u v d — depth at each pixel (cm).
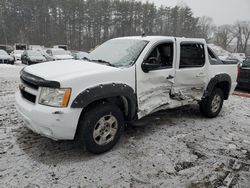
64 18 5869
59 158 320
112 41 453
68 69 326
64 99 289
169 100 425
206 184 283
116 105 365
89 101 302
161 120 491
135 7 5512
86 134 313
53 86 288
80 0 5747
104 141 336
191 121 496
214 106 521
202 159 340
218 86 544
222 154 358
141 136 404
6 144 348
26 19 5966
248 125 495
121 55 386
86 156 329
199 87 474
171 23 6003
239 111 602
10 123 427
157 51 400
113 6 5547
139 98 370
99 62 385
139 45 391
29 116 303
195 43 459
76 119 297
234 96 805
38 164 303
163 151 355
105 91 316
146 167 311
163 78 400
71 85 292
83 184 271
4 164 298
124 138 393
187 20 6216
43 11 5912
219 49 3894
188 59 445
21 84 349
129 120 375
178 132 430
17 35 5831
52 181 272
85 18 5762
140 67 364
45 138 373
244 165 330
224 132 446
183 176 296
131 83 354
